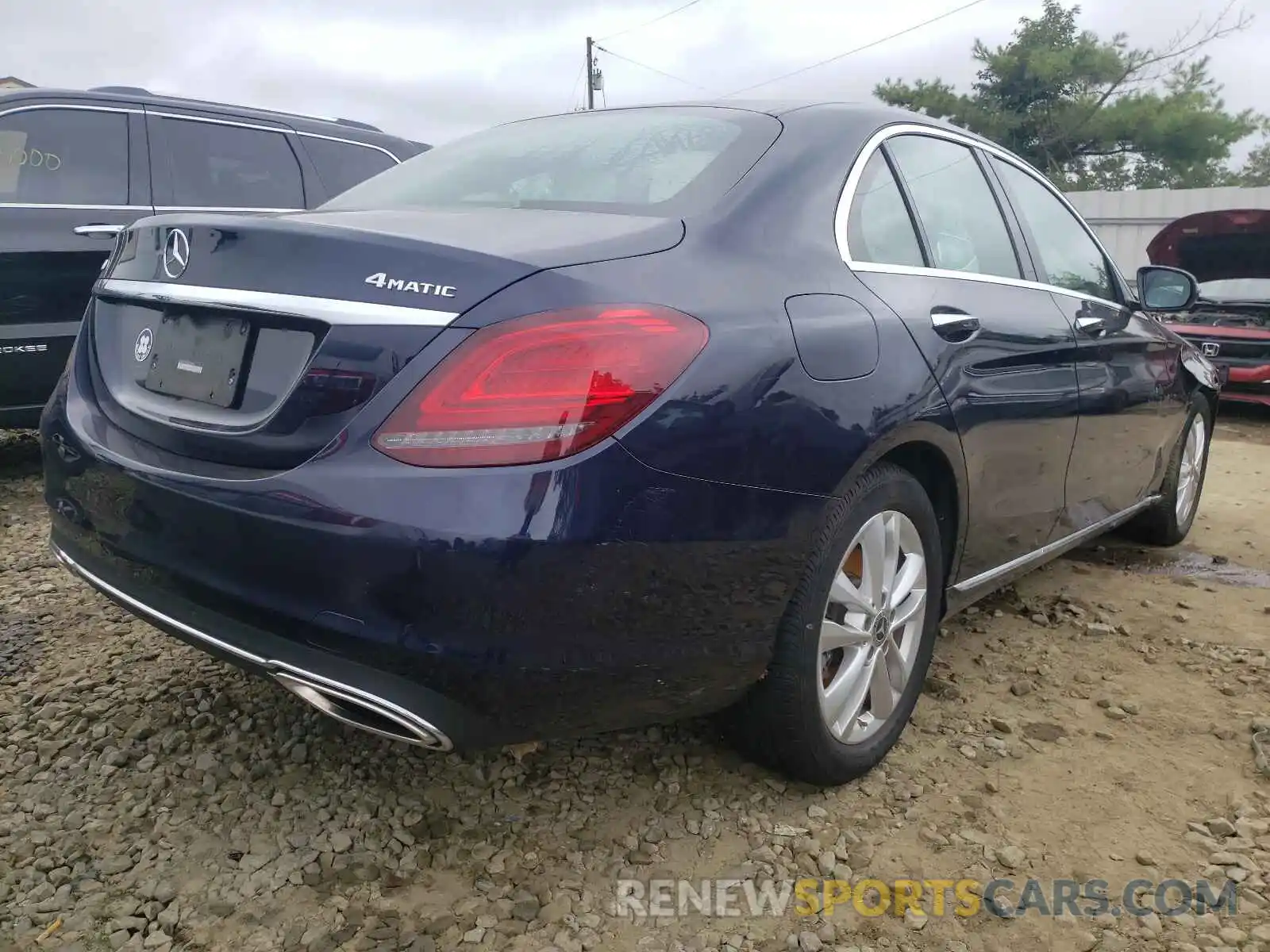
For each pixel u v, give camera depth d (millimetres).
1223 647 3441
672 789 2438
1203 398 4641
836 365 2133
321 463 1770
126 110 5227
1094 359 3355
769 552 2006
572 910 2027
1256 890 2143
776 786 2459
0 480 5102
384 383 1741
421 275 1771
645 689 1930
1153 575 4316
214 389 1996
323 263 1853
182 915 1973
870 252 2465
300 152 5926
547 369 1709
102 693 2834
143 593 2066
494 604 1697
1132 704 2953
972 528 2752
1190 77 26703
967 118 27625
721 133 2488
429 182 2695
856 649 2406
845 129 2592
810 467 2051
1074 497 3402
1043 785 2525
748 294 2029
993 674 3178
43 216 4812
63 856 2133
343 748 2580
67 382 2467
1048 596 3967
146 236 2279
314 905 2016
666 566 1837
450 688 1738
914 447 2430
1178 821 2391
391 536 1692
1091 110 26953
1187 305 3969
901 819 2359
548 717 1854
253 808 2324
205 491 1886
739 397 1908
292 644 1813
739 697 2189
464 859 2172
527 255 1809
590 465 1719
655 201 2238
